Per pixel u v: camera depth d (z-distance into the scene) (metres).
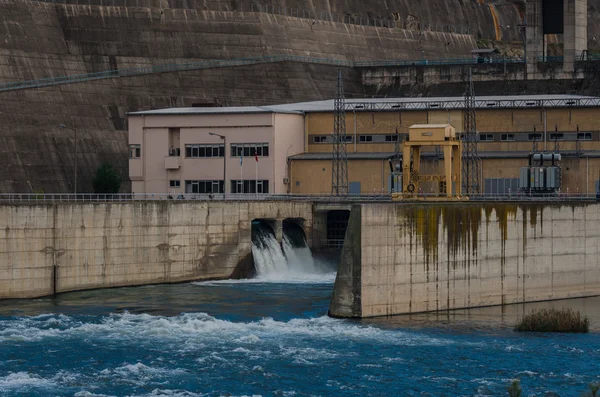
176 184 176.75
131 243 136.12
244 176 173.62
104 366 91.12
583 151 168.88
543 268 130.25
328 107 183.62
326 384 86.81
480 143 174.50
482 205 123.12
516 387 61.78
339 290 112.94
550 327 108.31
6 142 180.00
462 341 102.38
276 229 154.00
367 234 112.31
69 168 187.25
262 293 132.12
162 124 177.00
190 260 142.50
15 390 83.81
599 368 92.25
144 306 120.56
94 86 198.50
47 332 104.19
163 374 88.81
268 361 93.38
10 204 123.44
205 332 104.56
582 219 134.38
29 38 197.00
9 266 123.75
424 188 170.75
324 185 174.50
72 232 129.88
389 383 87.19
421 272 117.44
